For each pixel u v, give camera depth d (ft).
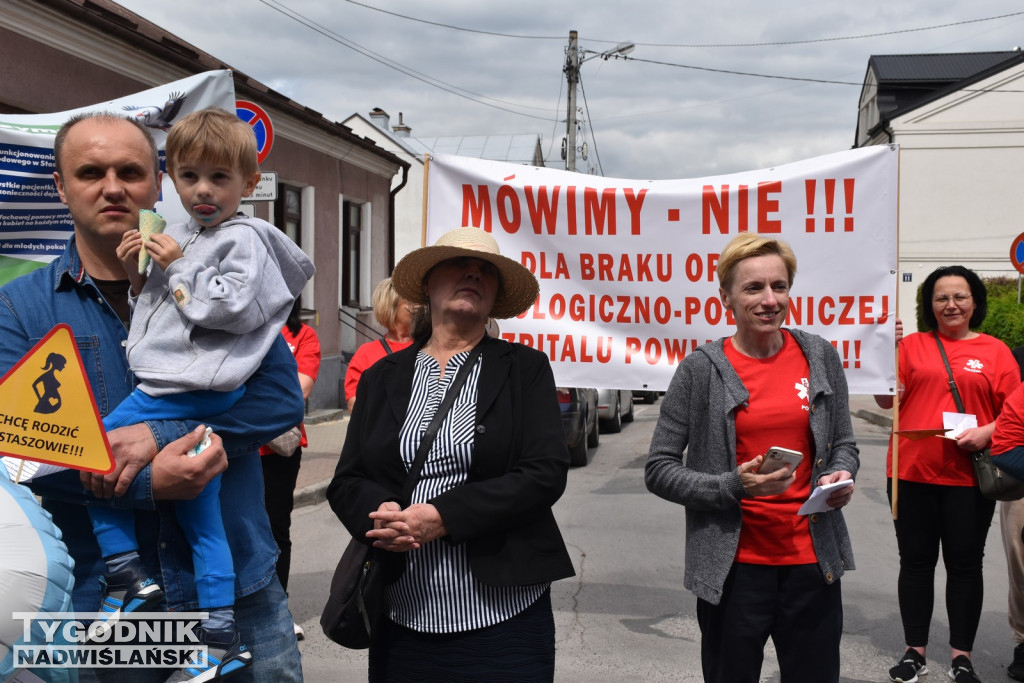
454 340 8.89
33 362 5.95
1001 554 21.90
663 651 15.49
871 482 31.78
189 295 6.56
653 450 10.44
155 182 7.23
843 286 15.33
